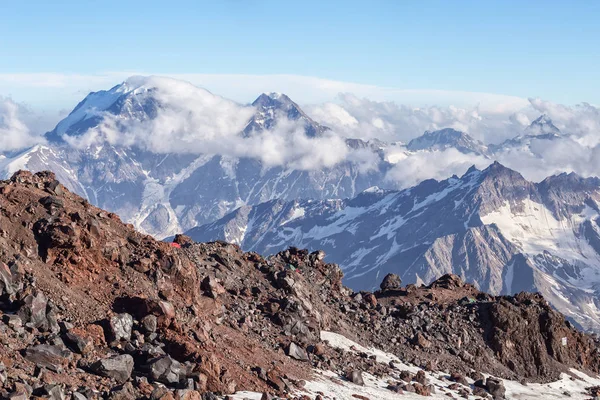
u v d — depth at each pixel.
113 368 52.34
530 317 109.06
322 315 89.12
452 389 84.12
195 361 58.78
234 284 84.56
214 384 58.34
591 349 117.88
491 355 102.25
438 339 99.38
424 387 78.56
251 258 96.44
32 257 61.97
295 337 78.88
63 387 47.75
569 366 110.19
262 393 60.44
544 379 103.62
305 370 71.94
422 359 92.81
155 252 71.94
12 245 61.72
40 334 53.53
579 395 100.44
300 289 90.00
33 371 48.88
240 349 68.81
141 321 60.31
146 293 65.62
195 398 53.00
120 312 61.56
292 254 108.25
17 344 51.22
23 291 55.91
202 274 81.94
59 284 60.78
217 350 64.94
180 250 80.00
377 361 85.25
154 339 59.88
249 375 63.91
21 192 66.62
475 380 92.06
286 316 80.06
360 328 94.81
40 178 72.56
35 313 54.12
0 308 54.56
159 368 55.16
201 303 72.94
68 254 63.53
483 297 117.88
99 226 67.50
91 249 65.06
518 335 106.25
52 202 66.56
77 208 71.31
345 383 72.56
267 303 82.69
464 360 97.69
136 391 51.47
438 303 110.94
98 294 62.56
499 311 107.19
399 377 81.38
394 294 114.50
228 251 94.38
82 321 58.03
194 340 63.16
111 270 66.12
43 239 63.22
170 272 71.12
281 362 70.88
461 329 103.12
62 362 51.25
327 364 76.12
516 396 92.00
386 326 98.00
